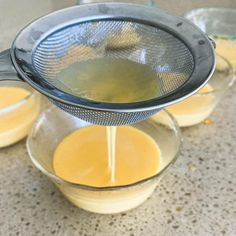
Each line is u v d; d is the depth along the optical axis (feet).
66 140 0.82
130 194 0.68
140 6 0.71
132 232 0.71
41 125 0.77
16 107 0.83
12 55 0.60
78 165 0.77
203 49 0.64
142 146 0.81
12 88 0.96
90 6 0.71
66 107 0.60
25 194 0.77
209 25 1.18
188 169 0.82
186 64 0.64
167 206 0.75
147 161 0.78
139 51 0.71
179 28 0.68
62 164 0.77
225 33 1.18
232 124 0.93
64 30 0.68
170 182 0.79
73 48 0.70
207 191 0.78
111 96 0.63
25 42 0.64
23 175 0.81
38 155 0.73
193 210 0.75
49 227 0.72
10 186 0.79
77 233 0.71
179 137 0.75
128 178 0.75
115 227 0.72
